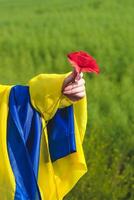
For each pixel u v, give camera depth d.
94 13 44.81
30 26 39.72
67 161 4.79
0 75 17.88
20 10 54.41
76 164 4.79
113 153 10.23
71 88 4.47
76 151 4.74
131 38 29.62
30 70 19.39
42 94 4.52
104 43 27.94
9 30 36.78
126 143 10.77
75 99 4.52
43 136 4.70
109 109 13.93
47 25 39.62
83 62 4.12
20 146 4.57
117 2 50.81
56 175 4.80
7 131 4.57
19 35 32.75
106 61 23.38
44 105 4.55
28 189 4.57
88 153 8.71
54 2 58.44
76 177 4.80
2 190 4.53
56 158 4.77
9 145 4.57
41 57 26.84
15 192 4.52
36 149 4.66
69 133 4.71
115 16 42.44
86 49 27.53
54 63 23.27
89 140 9.02
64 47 27.66
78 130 4.73
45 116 4.62
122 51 25.81
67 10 49.84
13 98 4.60
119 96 15.34
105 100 14.48
